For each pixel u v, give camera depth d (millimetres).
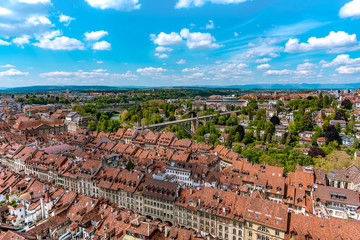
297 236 78312
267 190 114250
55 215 94688
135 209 112188
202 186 115375
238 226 88312
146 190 108062
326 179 129250
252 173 126688
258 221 84000
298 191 108375
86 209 96000
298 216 82000
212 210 92938
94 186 122375
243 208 90125
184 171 131875
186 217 99438
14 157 159125
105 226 86812
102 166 129000
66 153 164875
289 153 177625
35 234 83375
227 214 90125
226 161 165000
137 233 78375
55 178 138250
